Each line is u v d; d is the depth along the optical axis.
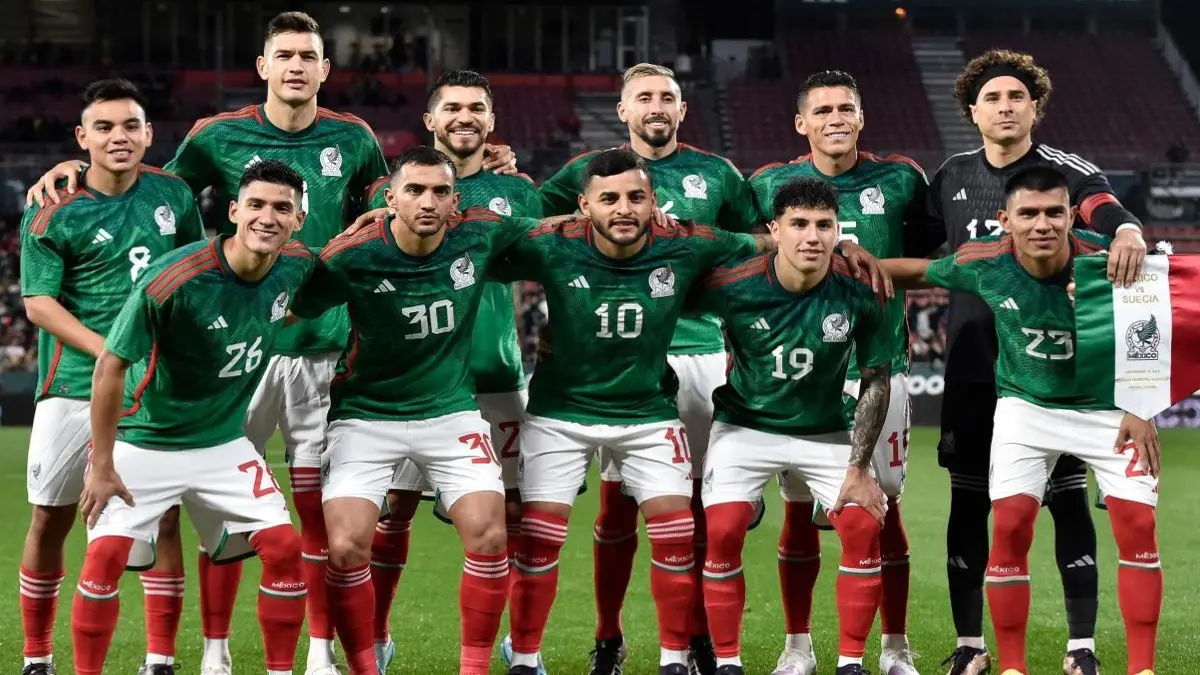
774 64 29.42
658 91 5.42
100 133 4.85
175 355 4.39
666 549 4.75
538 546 4.79
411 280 4.65
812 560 5.21
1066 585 5.05
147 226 4.98
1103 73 29.95
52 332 4.77
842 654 4.78
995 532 4.75
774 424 4.88
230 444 4.61
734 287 4.80
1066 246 4.68
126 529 4.42
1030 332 4.70
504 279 4.99
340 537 4.58
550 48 29.30
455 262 4.70
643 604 6.68
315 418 5.35
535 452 4.87
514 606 4.83
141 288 4.29
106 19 27.97
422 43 28.92
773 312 4.75
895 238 5.49
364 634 4.65
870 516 4.72
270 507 4.54
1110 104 29.03
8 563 7.80
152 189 5.04
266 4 28.27
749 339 4.81
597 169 4.59
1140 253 4.55
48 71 27.50
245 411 4.70
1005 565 4.71
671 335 4.90
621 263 4.75
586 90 28.80
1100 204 4.89
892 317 5.26
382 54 28.36
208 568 5.00
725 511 4.77
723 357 5.64
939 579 7.37
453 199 4.59
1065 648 5.67
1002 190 5.18
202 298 4.34
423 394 4.79
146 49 28.14
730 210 5.68
